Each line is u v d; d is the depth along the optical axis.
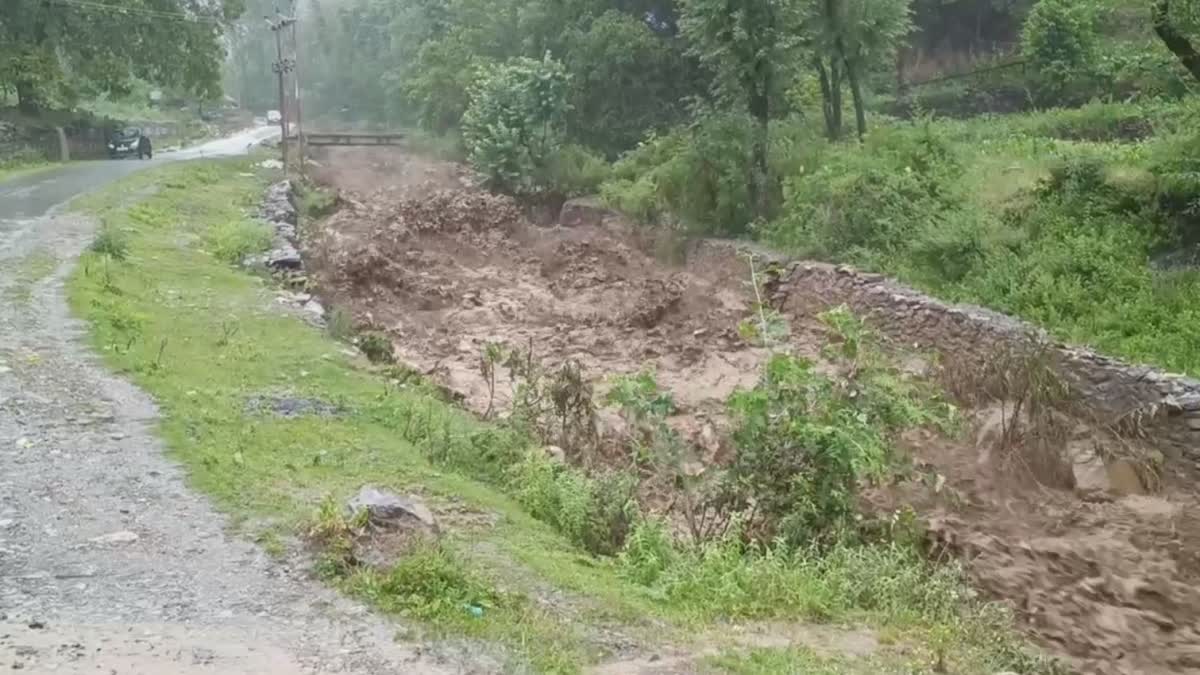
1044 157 19.70
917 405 10.94
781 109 24.95
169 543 6.98
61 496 7.73
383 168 41.81
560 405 11.12
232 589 6.36
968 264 17.58
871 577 7.62
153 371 11.15
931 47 40.62
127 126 52.31
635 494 9.29
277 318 14.83
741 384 15.84
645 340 18.70
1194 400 12.41
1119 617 8.81
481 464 9.54
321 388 11.41
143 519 7.37
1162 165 17.17
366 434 9.84
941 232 18.03
